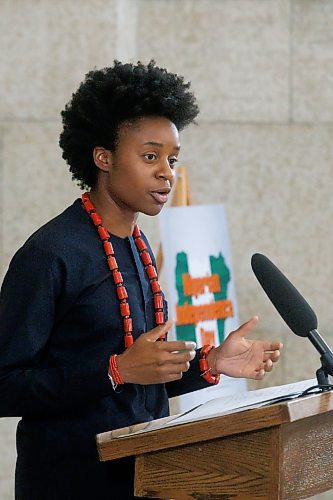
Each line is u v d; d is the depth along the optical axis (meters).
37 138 9.90
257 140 10.55
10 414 4.57
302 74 10.54
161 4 10.48
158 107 4.68
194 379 4.81
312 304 10.56
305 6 10.51
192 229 8.80
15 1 9.80
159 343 4.14
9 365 4.50
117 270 4.71
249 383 10.45
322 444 3.86
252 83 10.52
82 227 4.77
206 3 10.48
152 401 4.78
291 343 10.46
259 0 10.50
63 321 4.63
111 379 4.25
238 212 10.55
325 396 3.71
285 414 3.47
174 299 8.50
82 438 4.55
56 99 9.88
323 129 10.52
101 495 4.55
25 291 4.53
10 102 9.88
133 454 3.84
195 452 3.79
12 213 9.91
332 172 10.55
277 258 10.55
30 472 4.63
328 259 10.56
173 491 3.86
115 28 9.81
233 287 9.10
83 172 4.90
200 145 10.55
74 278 4.59
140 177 4.64
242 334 4.74
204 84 10.51
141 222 10.00
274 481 3.58
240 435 3.67
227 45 10.51
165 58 10.49
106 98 4.73
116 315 4.67
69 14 9.82
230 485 3.71
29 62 9.85
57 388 4.38
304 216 10.56
